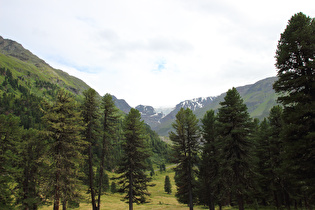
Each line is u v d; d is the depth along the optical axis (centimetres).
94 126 2542
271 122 2803
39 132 1844
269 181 3044
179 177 3003
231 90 2545
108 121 2758
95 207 2430
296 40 1566
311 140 1391
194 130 2956
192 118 2978
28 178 2656
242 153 2412
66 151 1939
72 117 2023
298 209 3061
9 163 2447
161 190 10956
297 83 1534
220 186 2945
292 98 1535
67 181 1928
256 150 3020
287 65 1673
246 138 2389
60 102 1980
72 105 2042
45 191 1789
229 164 2339
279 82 1656
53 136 1903
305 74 1515
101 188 2564
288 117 1560
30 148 2642
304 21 1593
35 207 2588
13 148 2436
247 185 2333
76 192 1984
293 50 1557
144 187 2788
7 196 2408
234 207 3881
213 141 3031
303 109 1447
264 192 3173
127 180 2786
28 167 2638
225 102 2542
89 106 2514
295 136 1539
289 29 1642
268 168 2853
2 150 2325
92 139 2544
